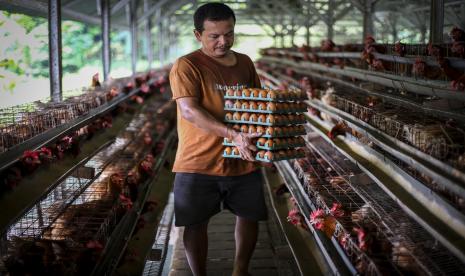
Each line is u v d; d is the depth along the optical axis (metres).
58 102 6.37
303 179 5.84
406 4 13.69
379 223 3.96
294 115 4.13
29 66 12.99
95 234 4.11
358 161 4.76
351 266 3.58
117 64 24.16
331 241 4.28
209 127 4.03
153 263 5.61
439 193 3.25
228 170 4.33
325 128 6.77
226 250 6.06
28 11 7.27
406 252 3.34
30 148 4.37
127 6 14.10
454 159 3.31
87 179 5.25
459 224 2.93
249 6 22.73
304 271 4.45
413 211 3.35
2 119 5.11
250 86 4.48
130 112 8.87
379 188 4.71
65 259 3.57
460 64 4.17
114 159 6.77
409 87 4.95
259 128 4.02
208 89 4.22
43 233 3.89
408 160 3.67
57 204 4.69
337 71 8.37
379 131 4.59
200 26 4.14
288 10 19.84
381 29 15.45
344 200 4.82
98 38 18.97
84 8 10.66
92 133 6.38
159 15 20.52
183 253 6.05
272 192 7.32
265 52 21.17
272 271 5.45
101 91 8.24
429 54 4.89
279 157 4.02
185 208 4.38
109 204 4.84
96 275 3.70
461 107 4.29
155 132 9.77
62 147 5.12
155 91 13.62
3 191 3.83
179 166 4.38
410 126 4.06
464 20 9.49
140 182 6.37
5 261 3.46
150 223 6.29
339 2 15.57
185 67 4.16
